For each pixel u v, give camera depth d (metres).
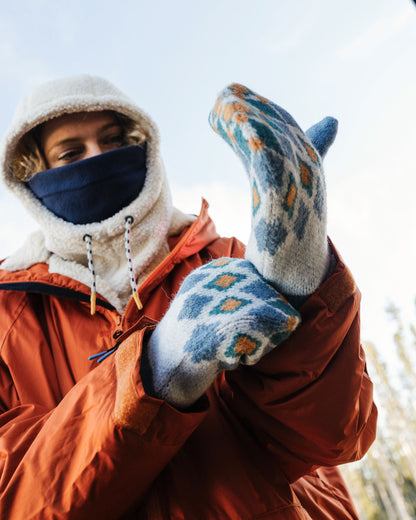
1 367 1.08
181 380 0.65
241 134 0.58
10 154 1.30
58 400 1.00
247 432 0.85
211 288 0.66
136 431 0.65
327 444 0.74
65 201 1.25
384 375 31.14
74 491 0.66
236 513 0.74
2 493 0.69
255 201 0.60
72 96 1.31
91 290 1.13
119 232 1.24
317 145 0.73
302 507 0.83
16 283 1.15
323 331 0.68
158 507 0.76
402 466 34.88
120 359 0.72
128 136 1.37
